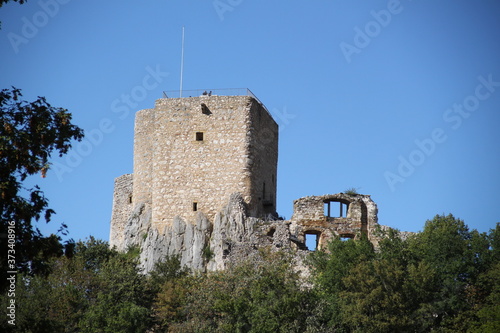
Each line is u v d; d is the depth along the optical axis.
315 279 77.94
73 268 86.00
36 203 50.62
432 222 82.44
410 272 74.19
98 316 78.25
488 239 79.69
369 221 94.56
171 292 80.44
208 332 73.56
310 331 69.44
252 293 74.00
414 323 71.69
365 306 71.19
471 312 72.62
